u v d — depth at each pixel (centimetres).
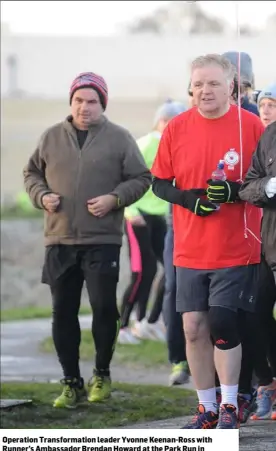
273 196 1113
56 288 1459
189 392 1609
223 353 1153
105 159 1452
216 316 1148
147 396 1566
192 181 1173
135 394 1590
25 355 2114
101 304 1448
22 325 2608
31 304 3459
